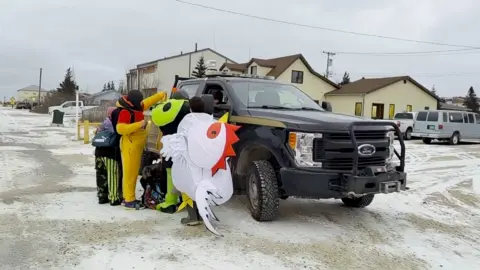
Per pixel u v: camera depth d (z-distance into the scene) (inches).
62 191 279.6
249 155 239.1
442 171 442.6
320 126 203.5
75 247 175.9
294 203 272.2
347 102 1734.7
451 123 837.8
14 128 892.6
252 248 182.1
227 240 191.2
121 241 184.9
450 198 306.0
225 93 254.4
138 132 237.0
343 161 205.8
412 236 211.6
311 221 229.5
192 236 195.0
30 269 153.5
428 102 1825.8
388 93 1717.5
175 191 228.8
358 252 184.7
